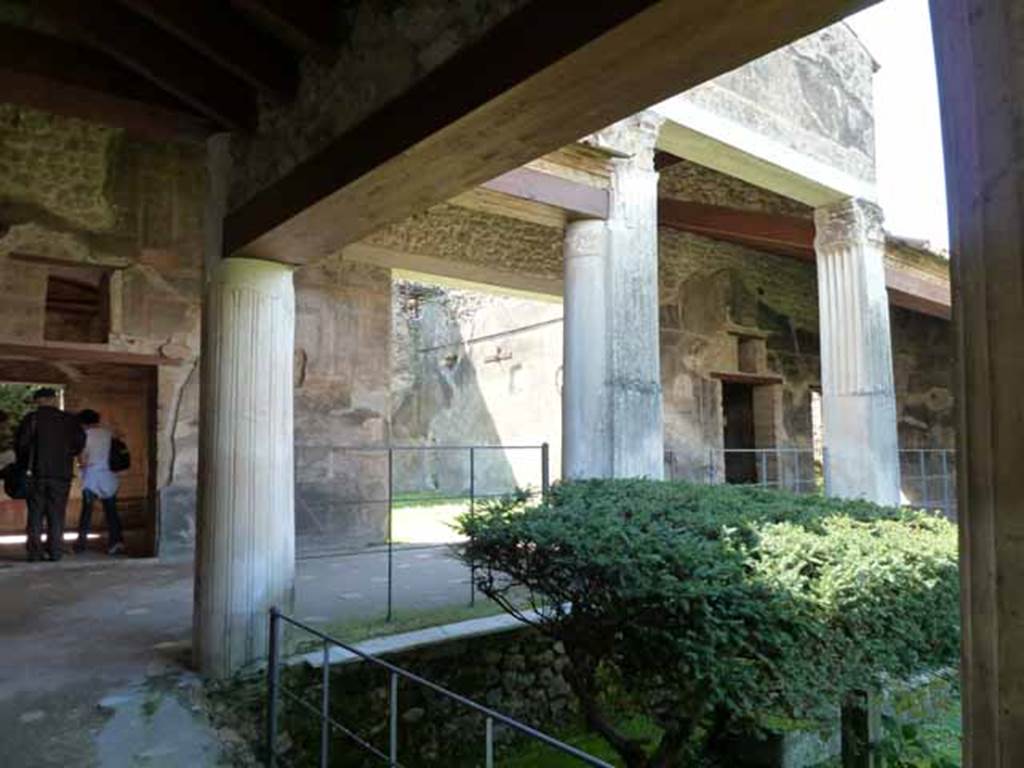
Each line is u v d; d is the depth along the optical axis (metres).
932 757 2.85
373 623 3.71
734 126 5.45
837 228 6.71
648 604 2.25
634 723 3.93
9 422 9.12
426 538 7.35
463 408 13.48
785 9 1.51
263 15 2.51
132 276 5.99
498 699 3.69
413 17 2.20
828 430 6.69
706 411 9.13
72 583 4.99
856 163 6.66
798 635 2.20
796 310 10.42
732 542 2.53
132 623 3.94
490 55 1.90
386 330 7.27
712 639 2.13
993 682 0.83
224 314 3.32
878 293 6.75
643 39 1.61
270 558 3.31
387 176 2.39
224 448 3.27
